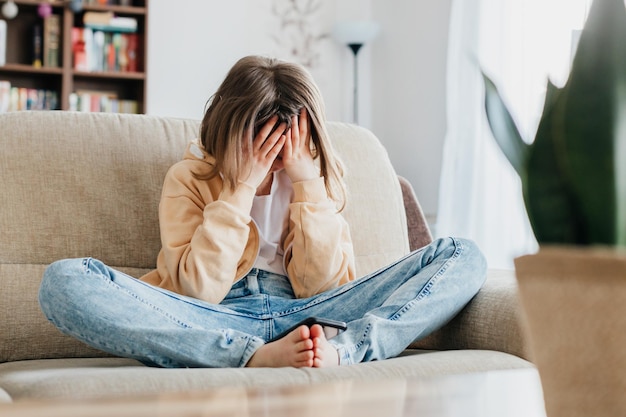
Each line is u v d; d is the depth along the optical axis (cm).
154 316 141
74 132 182
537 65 355
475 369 139
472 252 168
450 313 161
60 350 166
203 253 162
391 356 149
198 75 502
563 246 37
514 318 155
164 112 495
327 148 184
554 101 39
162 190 178
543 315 38
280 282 177
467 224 387
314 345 133
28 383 119
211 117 178
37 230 172
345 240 186
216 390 67
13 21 473
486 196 378
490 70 378
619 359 36
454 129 396
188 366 138
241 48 511
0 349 161
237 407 56
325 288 177
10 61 472
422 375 132
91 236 176
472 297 167
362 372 129
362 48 518
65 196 176
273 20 518
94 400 59
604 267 35
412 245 222
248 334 145
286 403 58
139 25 488
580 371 37
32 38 473
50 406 55
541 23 353
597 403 37
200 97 502
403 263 167
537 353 39
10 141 177
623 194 37
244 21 512
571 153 37
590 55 38
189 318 149
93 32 479
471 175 386
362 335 144
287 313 163
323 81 527
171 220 170
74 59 472
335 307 164
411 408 57
